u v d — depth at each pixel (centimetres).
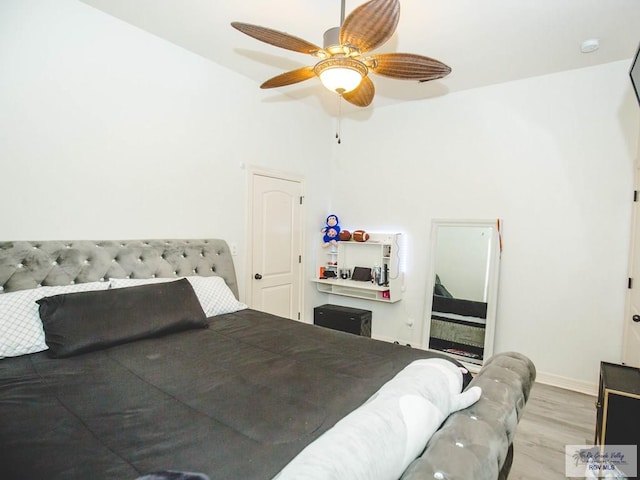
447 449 94
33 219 205
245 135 335
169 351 177
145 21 241
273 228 372
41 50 205
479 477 86
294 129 393
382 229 414
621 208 284
